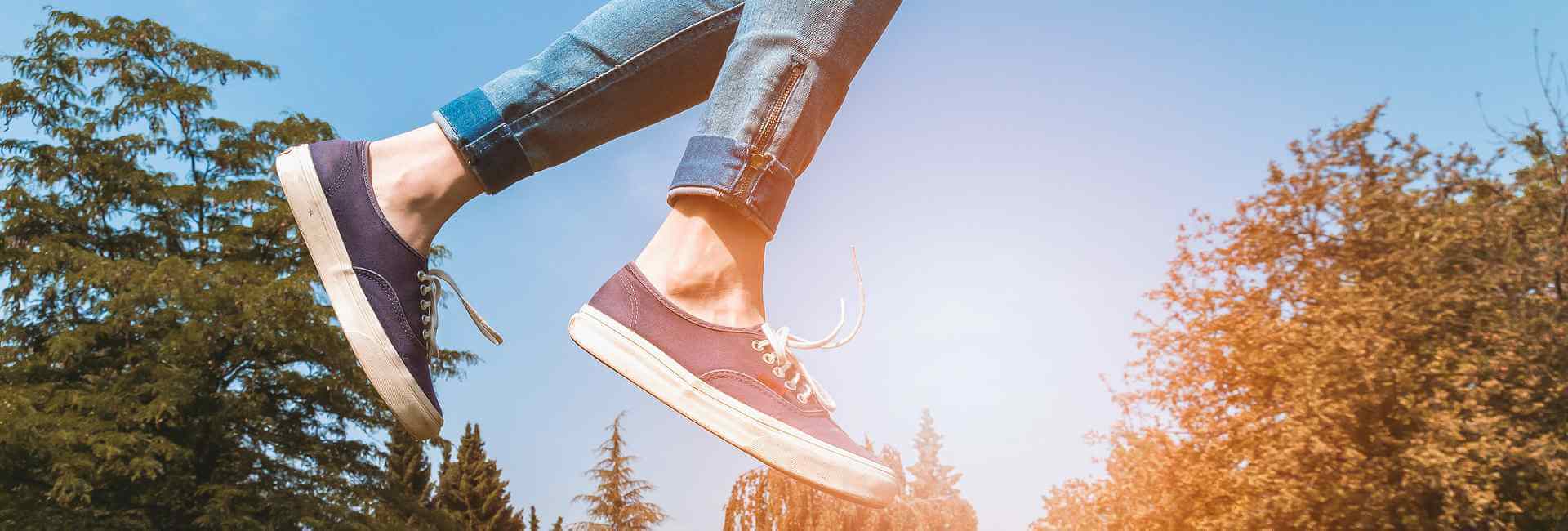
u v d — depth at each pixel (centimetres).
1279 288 1024
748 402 74
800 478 75
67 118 1439
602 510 2781
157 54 1533
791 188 73
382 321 69
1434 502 843
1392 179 995
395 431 1484
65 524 1089
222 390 1334
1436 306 869
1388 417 868
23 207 1333
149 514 1212
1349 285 964
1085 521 1039
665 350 74
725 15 74
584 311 75
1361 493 824
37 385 1236
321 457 1393
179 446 1207
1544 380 830
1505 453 793
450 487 2938
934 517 1570
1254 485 884
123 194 1408
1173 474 970
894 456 1648
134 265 1258
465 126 71
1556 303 874
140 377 1231
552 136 72
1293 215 1030
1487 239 925
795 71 70
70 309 1345
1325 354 860
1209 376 1004
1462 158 985
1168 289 1092
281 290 1262
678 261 75
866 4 73
